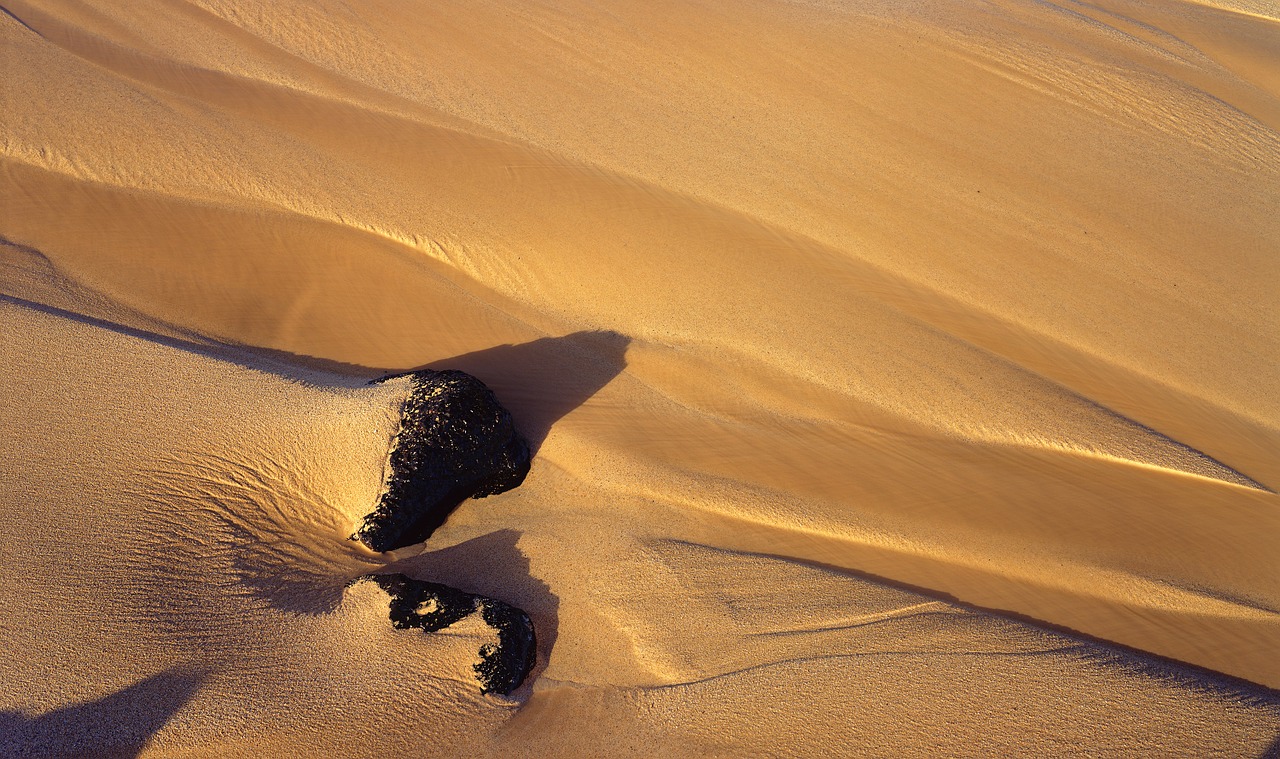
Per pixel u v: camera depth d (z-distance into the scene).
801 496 9.97
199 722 7.21
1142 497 10.20
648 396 11.12
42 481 8.66
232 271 12.40
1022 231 13.91
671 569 9.09
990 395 11.28
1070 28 19.38
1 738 6.94
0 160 13.67
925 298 12.73
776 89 16.52
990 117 16.22
